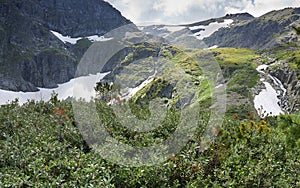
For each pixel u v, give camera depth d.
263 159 7.53
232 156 7.41
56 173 6.29
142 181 6.38
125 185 6.30
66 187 5.56
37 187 5.53
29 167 6.25
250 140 8.26
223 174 6.75
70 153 7.08
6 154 6.96
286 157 7.86
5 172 6.13
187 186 6.10
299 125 6.03
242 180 6.66
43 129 8.94
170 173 6.44
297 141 6.07
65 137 8.34
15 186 5.58
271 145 7.98
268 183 6.73
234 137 8.52
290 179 6.93
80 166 6.34
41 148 7.31
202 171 6.90
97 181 5.54
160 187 6.14
